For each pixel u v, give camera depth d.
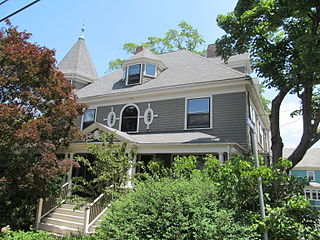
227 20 11.27
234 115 11.60
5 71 9.02
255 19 10.13
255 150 4.53
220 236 4.14
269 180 5.30
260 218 4.46
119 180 7.46
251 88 12.13
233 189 4.82
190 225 4.38
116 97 14.95
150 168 8.74
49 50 9.59
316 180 25.97
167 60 17.33
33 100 8.91
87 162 7.64
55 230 9.42
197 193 4.89
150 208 4.84
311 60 7.20
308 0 7.40
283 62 10.66
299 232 4.50
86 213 8.73
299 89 11.08
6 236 7.75
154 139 11.60
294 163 10.09
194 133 11.92
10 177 8.20
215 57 19.38
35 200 10.38
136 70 15.61
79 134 10.34
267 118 19.08
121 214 4.91
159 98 13.74
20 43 9.70
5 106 7.90
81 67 19.52
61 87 10.12
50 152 8.80
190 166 6.88
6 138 7.88
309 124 10.05
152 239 4.30
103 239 4.85
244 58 16.70
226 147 9.73
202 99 12.65
